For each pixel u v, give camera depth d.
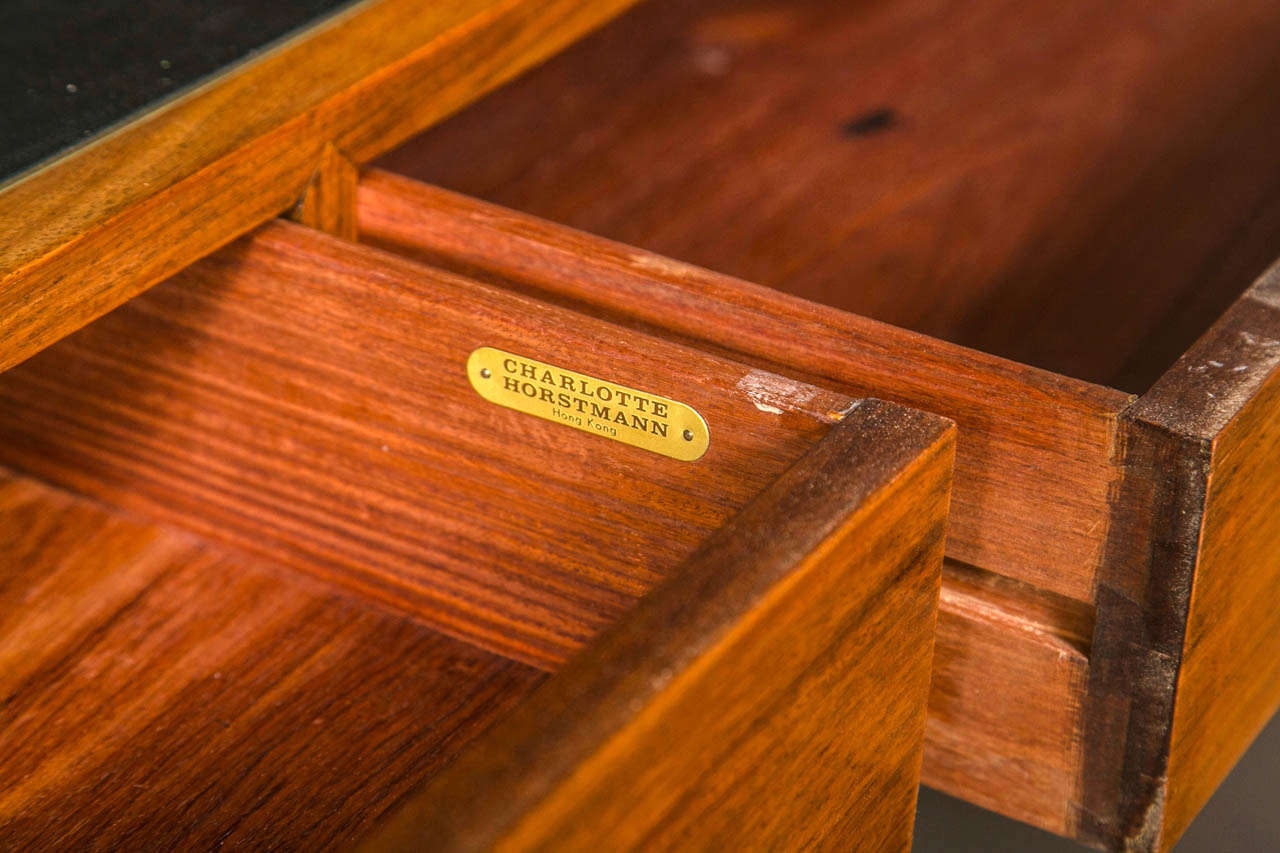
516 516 0.50
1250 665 0.51
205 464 0.54
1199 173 0.66
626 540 0.49
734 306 0.48
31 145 0.50
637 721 0.38
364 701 0.51
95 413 0.55
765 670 0.41
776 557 0.41
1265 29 0.74
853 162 0.66
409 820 0.37
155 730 0.50
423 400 0.50
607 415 0.47
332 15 0.55
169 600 0.54
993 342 0.58
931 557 0.45
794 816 0.43
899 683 0.46
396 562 0.52
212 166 0.49
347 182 0.52
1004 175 0.65
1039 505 0.47
